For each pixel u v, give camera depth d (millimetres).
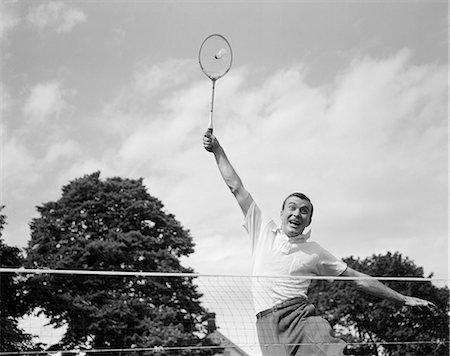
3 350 32906
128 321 35438
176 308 37031
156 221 39688
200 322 36000
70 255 36875
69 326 35219
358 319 39719
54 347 34781
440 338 38531
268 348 7359
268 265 7512
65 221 38438
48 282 35688
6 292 35125
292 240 7594
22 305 35344
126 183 40438
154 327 34750
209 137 7816
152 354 34219
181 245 39875
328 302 40469
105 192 39844
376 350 38812
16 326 33688
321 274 7648
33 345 33781
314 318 7320
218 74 9359
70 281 36375
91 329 34969
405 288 40156
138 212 39281
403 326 38844
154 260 37781
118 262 37438
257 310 7547
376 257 42875
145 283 37062
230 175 7781
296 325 7312
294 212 7582
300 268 7500
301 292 7469
